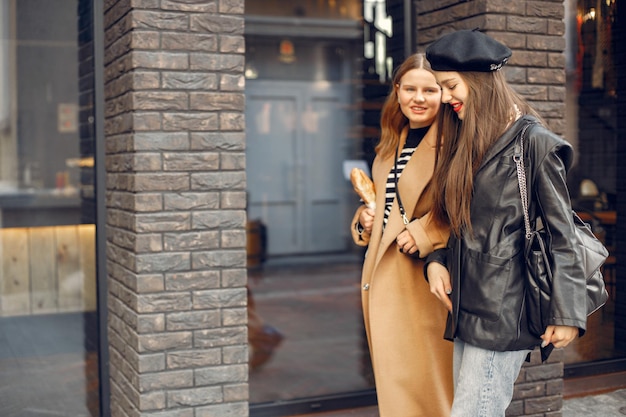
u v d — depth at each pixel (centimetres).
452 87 298
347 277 1112
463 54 292
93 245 511
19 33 533
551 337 277
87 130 510
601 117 560
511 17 432
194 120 382
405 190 345
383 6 588
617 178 564
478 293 288
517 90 436
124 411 416
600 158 561
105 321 461
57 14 533
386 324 353
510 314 285
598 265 287
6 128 535
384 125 364
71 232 526
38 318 516
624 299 554
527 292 287
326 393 526
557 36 445
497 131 293
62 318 515
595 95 559
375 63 624
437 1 470
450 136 311
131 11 373
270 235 1222
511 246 287
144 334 379
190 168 382
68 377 496
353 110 1216
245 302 395
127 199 394
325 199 1248
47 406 469
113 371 443
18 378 491
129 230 393
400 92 343
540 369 450
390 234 347
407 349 355
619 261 557
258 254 1201
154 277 380
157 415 383
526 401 448
